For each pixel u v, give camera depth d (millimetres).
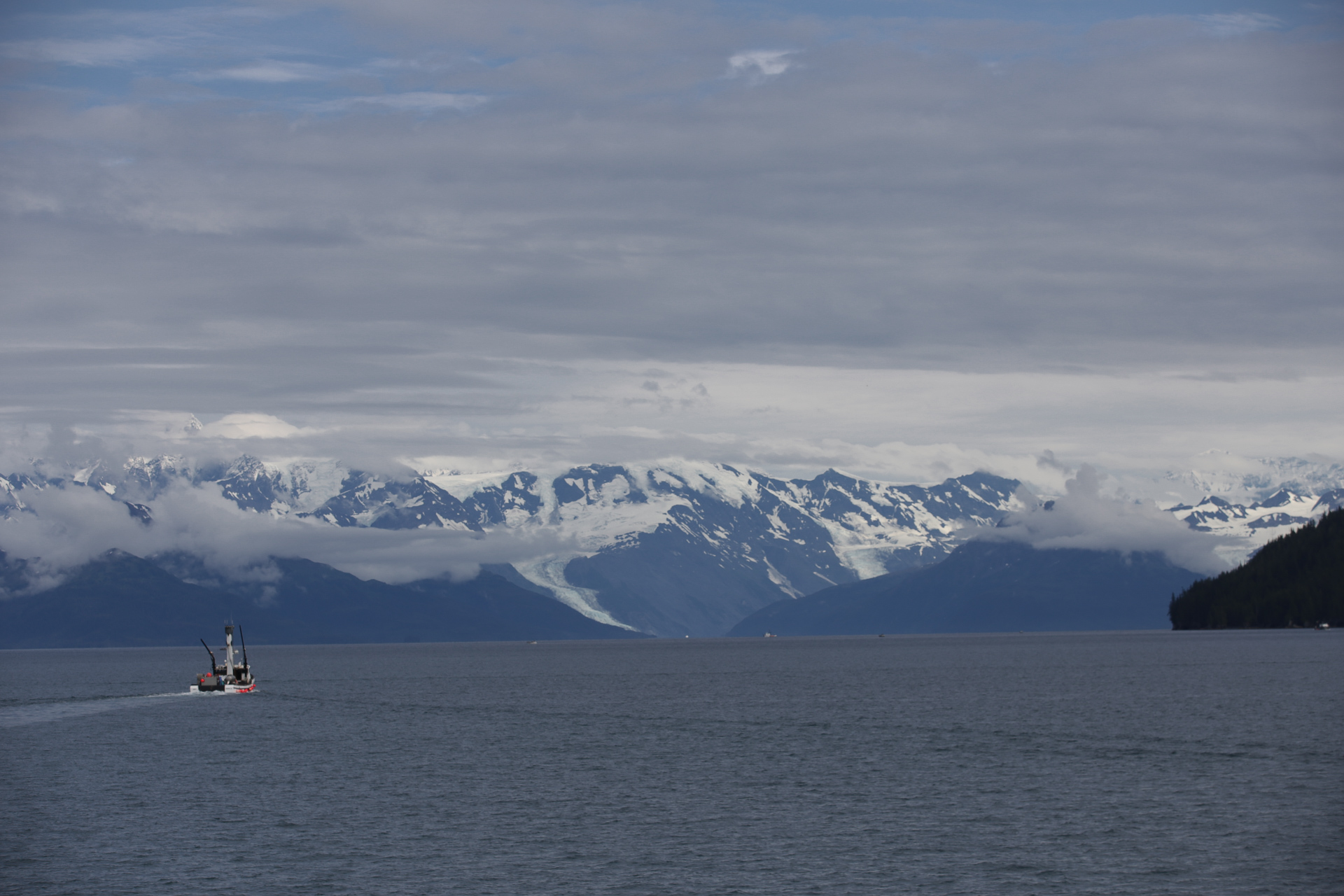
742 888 177500
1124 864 186750
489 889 177500
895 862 189625
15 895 176750
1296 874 181250
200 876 184500
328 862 191750
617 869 187125
